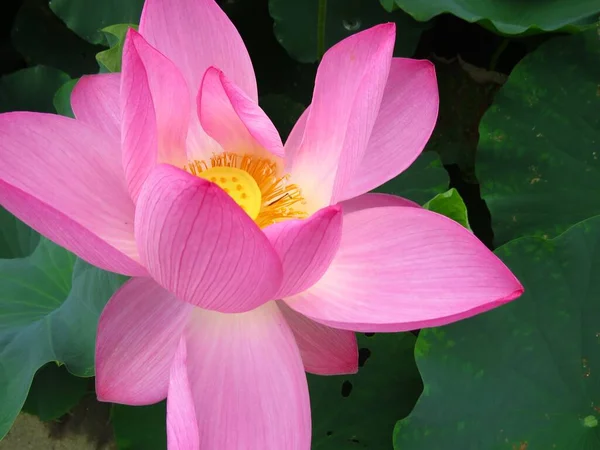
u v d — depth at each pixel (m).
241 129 0.58
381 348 0.62
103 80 0.58
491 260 0.52
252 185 0.57
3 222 0.66
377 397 0.61
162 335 0.54
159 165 0.47
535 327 0.57
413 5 0.69
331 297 0.53
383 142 0.58
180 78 0.54
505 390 0.56
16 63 0.81
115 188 0.54
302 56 0.74
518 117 0.68
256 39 0.77
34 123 0.53
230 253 0.48
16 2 0.80
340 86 0.56
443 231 0.53
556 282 0.58
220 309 0.51
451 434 0.56
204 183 0.46
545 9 0.69
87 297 0.59
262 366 0.52
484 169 0.68
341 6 0.74
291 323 0.57
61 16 0.72
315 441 0.61
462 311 0.50
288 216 0.58
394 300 0.53
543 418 0.56
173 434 0.49
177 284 0.50
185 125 0.56
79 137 0.54
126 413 0.63
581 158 0.66
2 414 0.57
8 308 0.61
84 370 0.58
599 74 0.66
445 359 0.57
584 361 0.57
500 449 0.55
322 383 0.61
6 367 0.58
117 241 0.53
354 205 0.59
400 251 0.54
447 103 0.77
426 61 0.58
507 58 0.78
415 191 0.68
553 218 0.65
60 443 0.72
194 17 0.57
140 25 0.56
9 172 0.51
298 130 0.59
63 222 0.49
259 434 0.51
